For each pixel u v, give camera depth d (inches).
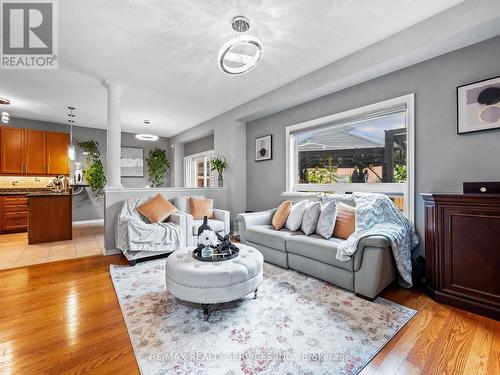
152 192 156.9
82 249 147.1
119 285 93.8
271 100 151.8
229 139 191.6
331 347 58.6
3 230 190.9
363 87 118.7
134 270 110.8
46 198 163.8
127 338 62.5
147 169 288.5
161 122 229.8
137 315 72.4
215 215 160.1
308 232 109.2
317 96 136.9
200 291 69.2
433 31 85.1
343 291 88.5
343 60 113.0
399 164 112.5
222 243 86.2
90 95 160.4
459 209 77.2
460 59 89.8
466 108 88.1
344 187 132.6
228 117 192.1
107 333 64.4
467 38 83.4
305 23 88.5
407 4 79.3
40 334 63.7
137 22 87.9
